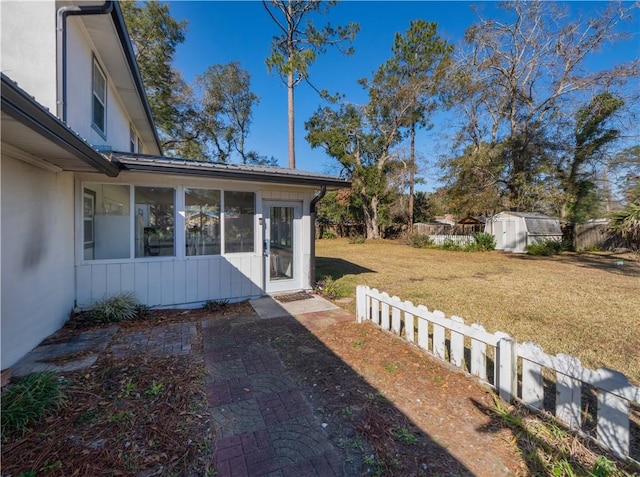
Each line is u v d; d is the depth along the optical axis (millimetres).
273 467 1902
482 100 17484
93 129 5527
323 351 3705
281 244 6684
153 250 5367
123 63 6109
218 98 23938
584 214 18594
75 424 2264
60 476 1784
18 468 1825
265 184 6277
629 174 16703
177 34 16609
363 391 2803
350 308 5660
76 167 3971
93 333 4191
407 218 25547
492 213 18578
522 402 2521
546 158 16359
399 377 3049
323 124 23922
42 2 3980
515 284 8016
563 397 2242
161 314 5176
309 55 11891
